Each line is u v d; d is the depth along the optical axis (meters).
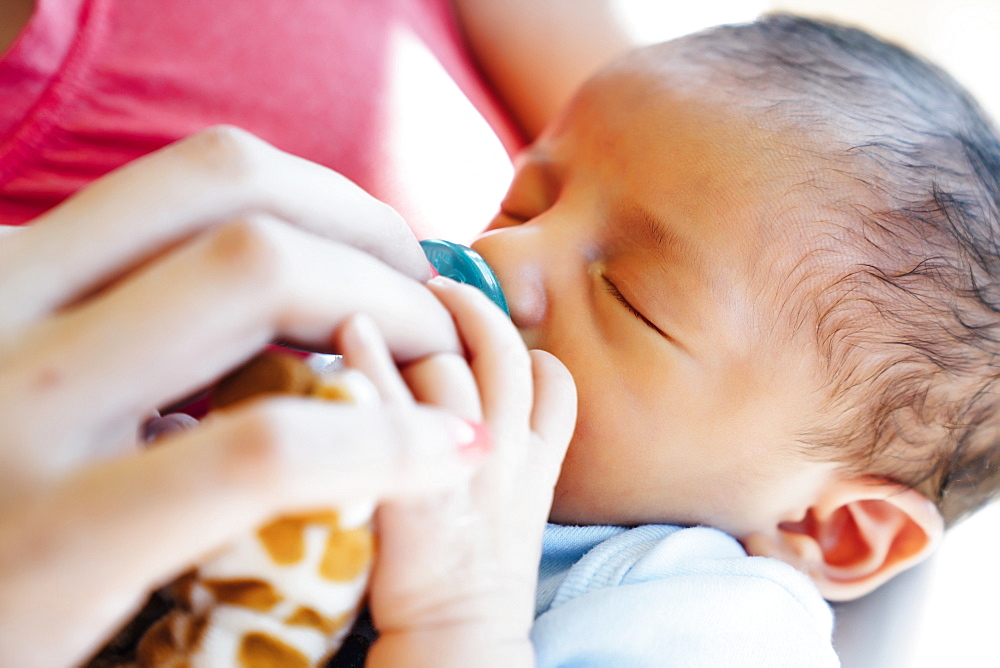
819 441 0.79
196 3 0.99
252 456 0.31
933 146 0.82
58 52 0.87
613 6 1.47
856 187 0.77
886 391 0.79
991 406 0.83
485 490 0.50
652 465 0.77
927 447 0.84
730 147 0.78
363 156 1.02
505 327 0.53
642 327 0.75
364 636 0.59
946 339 0.79
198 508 0.31
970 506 0.96
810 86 0.84
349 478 0.33
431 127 1.12
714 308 0.74
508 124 1.41
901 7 1.60
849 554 0.88
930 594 0.92
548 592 0.73
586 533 0.78
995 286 0.80
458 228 1.07
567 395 0.59
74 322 0.37
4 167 0.83
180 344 0.37
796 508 0.85
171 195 0.42
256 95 0.98
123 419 0.37
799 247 0.75
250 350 0.40
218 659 0.41
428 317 0.48
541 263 0.77
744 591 0.70
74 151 0.87
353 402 0.38
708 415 0.76
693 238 0.75
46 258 0.40
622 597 0.66
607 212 0.80
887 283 0.77
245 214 0.44
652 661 0.64
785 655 0.68
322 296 0.41
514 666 0.49
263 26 1.02
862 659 0.88
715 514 0.83
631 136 0.83
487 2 1.43
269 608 0.41
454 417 0.42
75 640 0.33
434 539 0.47
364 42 1.11
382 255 0.52
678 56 0.92
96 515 0.31
